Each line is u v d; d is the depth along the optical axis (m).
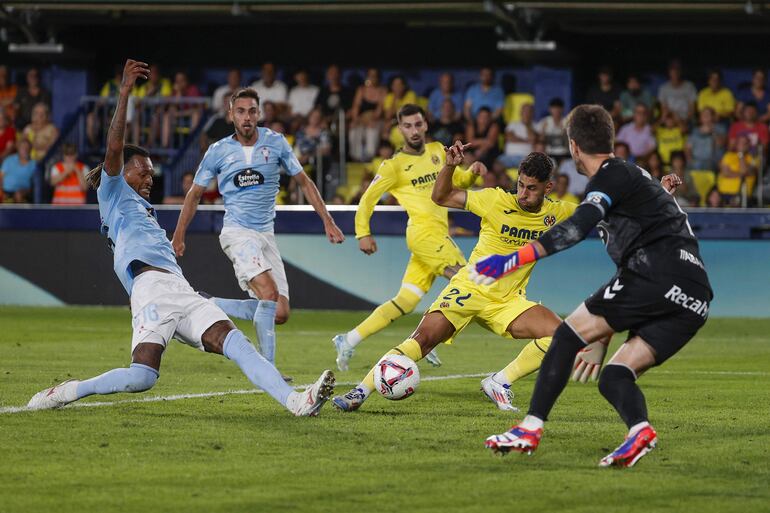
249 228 28.84
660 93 61.12
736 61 63.91
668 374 29.77
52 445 17.73
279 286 29.23
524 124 60.31
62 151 60.81
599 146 16.56
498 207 22.41
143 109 62.97
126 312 49.78
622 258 16.44
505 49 59.88
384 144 61.94
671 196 16.75
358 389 21.61
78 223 52.78
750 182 56.81
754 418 21.47
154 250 20.22
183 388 25.09
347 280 50.97
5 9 61.91
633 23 60.81
